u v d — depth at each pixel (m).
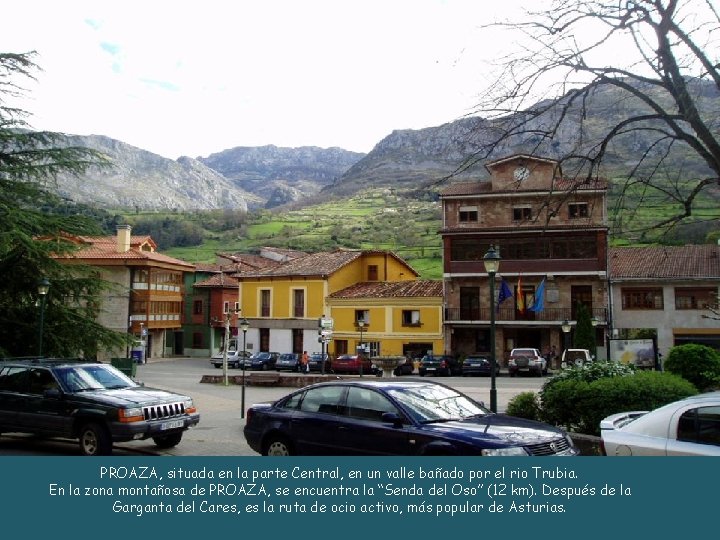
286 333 49.41
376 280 52.03
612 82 9.27
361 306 46.47
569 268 41.28
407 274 56.88
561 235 41.66
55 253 20.19
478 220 43.50
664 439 7.08
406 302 44.91
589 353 33.66
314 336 48.09
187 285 64.56
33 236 19.98
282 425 9.89
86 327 21.41
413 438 8.41
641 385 11.23
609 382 11.51
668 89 8.93
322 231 112.31
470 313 43.62
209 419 17.81
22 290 20.97
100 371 13.01
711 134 8.64
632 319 40.69
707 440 6.84
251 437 10.34
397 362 25.61
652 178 9.80
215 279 64.50
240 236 119.19
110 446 11.44
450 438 8.08
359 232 100.00
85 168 21.56
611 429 7.95
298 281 49.19
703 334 39.47
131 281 53.06
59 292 21.33
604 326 40.31
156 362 53.69
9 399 12.48
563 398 11.98
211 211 145.12
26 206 20.78
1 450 12.75
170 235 115.94
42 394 12.20
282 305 49.91
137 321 53.28
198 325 64.00
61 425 11.80
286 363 44.38
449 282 43.88
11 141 20.69
